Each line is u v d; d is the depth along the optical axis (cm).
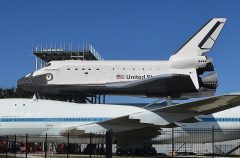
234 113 3906
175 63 5203
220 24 5475
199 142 3903
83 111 3769
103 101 5222
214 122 3875
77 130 3494
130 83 5019
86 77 5091
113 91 5109
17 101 3859
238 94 2961
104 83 5081
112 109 3812
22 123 3728
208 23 5469
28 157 3088
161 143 3888
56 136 3728
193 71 5172
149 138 3812
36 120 3731
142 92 5028
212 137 3678
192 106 3219
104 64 5159
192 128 3866
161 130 3753
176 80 4884
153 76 5041
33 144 4191
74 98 5194
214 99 3088
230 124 3884
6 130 3728
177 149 4291
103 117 3741
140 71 5144
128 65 5178
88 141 3634
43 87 5041
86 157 3166
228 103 3206
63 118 3738
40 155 3384
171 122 3331
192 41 5397
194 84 5119
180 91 4925
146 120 3297
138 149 3762
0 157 3031
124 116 3303
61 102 3897
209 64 5191
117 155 3662
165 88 4909
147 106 3978
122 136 3688
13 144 3831
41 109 3781
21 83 5081
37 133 3744
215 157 3425
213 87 5212
